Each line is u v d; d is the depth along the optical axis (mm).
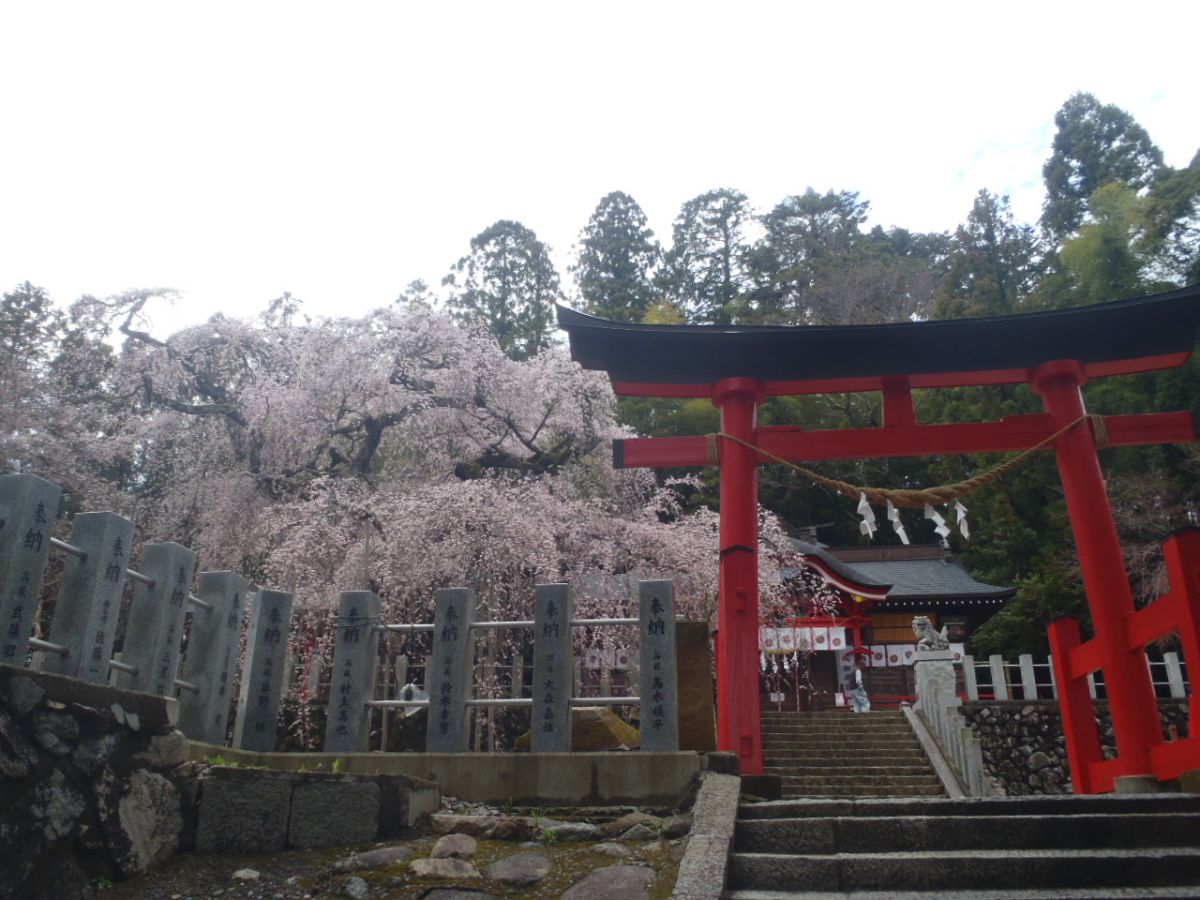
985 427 10344
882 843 5344
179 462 16922
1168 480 24828
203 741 6613
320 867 5164
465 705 7148
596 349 10781
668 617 7062
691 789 6375
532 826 5824
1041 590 24734
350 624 7582
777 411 38719
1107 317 10172
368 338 17000
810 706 24719
